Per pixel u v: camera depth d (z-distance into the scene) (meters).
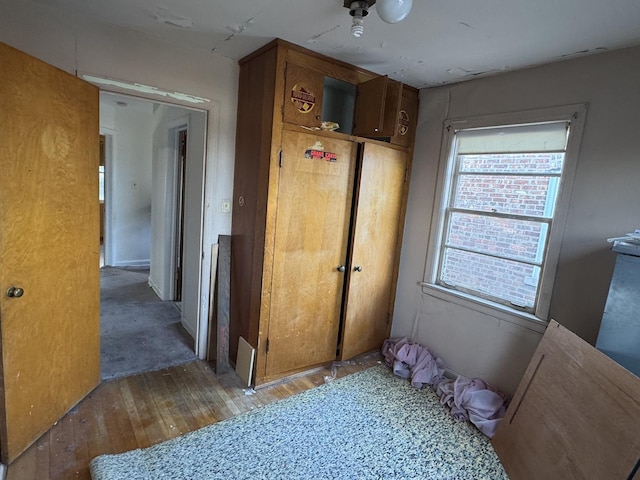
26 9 1.87
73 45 2.01
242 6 1.77
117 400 2.27
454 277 2.85
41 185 1.76
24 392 1.76
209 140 2.59
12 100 1.56
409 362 2.88
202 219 2.70
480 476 1.88
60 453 1.81
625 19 1.61
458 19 1.74
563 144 2.20
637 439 1.33
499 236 2.54
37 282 1.79
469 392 2.42
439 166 2.85
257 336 2.47
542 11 1.60
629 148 1.93
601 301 2.04
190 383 2.53
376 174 2.75
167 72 2.33
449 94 2.77
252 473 1.77
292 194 2.39
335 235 2.68
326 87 2.72
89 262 2.20
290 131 2.30
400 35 1.96
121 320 3.48
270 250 2.37
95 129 2.12
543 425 1.80
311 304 2.67
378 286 3.06
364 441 2.07
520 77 2.36
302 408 2.34
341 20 1.86
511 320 2.42
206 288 2.81
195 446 1.92
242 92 2.57
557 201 2.20
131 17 2.01
